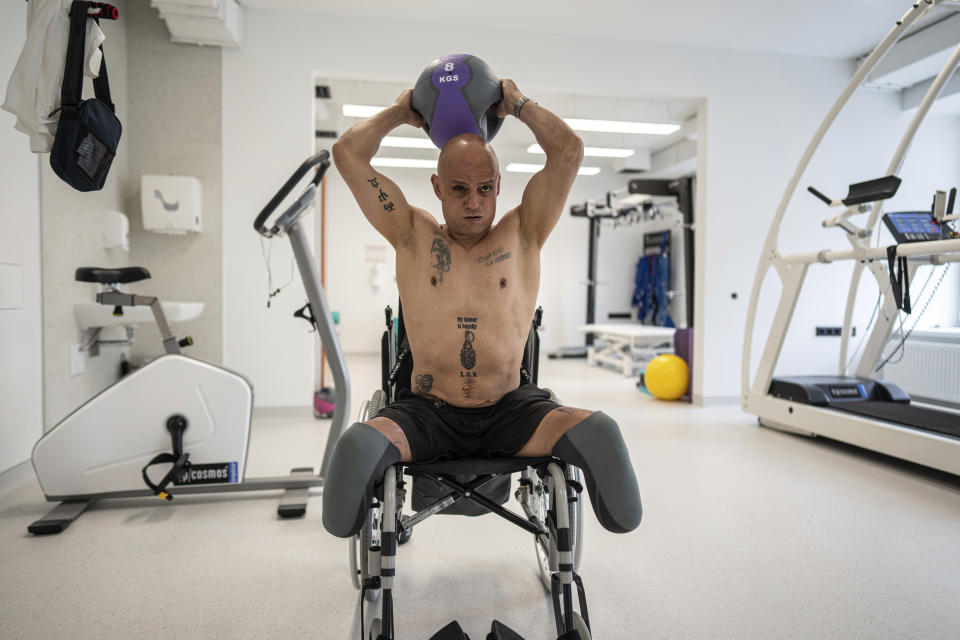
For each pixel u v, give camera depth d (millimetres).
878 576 1761
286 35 3891
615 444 1128
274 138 3902
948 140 4801
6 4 2486
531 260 1449
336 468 1083
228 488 2348
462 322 1359
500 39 4102
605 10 3840
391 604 1070
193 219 3693
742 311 4562
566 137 1360
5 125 2449
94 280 2131
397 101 1466
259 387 3982
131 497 2248
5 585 1668
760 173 4539
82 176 1628
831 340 4672
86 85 3195
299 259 2291
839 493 2539
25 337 2598
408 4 3783
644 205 6750
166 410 2189
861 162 4680
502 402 1376
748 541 2023
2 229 2432
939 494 2529
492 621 1393
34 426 2668
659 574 1773
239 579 1723
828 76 4617
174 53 3793
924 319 4785
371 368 6891
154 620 1485
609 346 7344
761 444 3410
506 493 1603
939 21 3986
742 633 1445
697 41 4328
